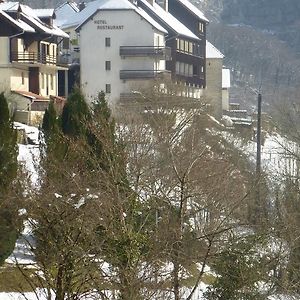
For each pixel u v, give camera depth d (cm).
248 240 2431
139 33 9575
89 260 2027
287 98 8431
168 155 2947
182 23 11381
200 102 6844
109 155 2339
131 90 8756
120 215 2070
